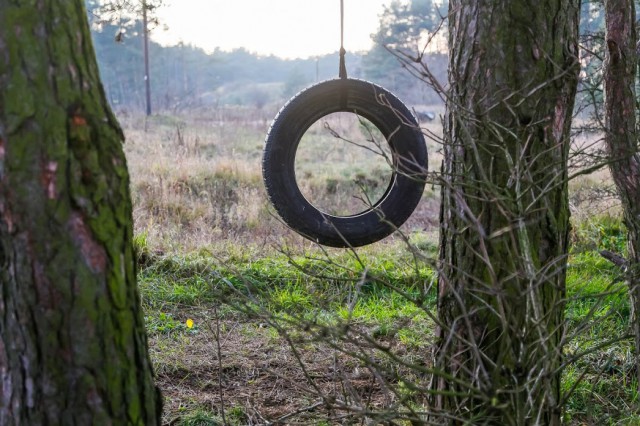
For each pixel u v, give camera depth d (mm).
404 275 7121
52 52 2137
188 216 10211
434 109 30062
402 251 8102
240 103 58844
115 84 46219
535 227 3148
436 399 3420
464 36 3283
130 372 2320
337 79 4895
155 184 11281
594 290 6484
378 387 4789
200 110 29359
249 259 7672
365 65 37531
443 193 3445
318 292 6879
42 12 2127
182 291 6789
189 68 64000
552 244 3182
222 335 5863
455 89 3322
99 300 2215
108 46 43625
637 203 4102
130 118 23109
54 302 2166
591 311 2891
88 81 2223
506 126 3178
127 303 2311
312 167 14625
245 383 4938
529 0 3154
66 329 2182
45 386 2189
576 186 10648
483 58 3213
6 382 2232
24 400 2209
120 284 2277
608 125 4152
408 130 4871
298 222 4898
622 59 4051
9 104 2105
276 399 4664
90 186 2193
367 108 4891
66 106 2152
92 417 2225
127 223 2332
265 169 4887
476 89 3234
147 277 7160
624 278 3217
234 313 6363
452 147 3240
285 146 4887
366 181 13172
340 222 4918
